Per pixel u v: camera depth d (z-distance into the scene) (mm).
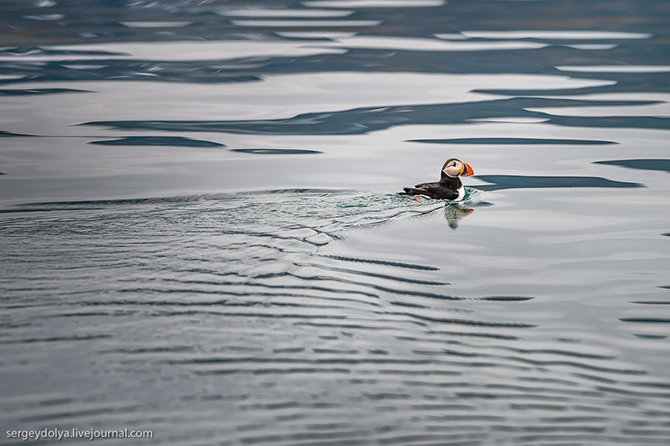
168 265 10414
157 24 39406
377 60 30109
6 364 7469
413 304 9406
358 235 12305
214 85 26406
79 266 10281
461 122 21953
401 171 17531
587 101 23859
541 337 8609
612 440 6434
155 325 8430
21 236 11695
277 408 6812
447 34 35562
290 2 46781
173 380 7238
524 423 6676
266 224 12664
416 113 22906
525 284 10320
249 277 10016
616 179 16516
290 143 20078
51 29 37750
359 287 9844
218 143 20000
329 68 28844
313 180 16734
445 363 7797
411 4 44656
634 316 9320
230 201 14422
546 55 30500
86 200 14672
